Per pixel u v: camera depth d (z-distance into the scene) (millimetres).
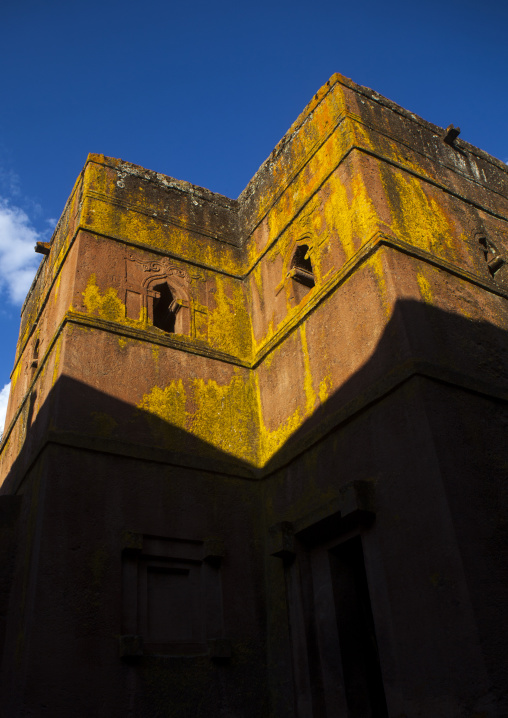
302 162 9570
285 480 7922
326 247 8492
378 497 6457
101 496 7164
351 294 7719
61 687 5992
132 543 6984
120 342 8391
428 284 7434
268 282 9672
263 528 8031
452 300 7516
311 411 7895
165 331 9617
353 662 6598
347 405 7188
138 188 10117
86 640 6320
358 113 9008
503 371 7266
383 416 6684
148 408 8109
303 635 6918
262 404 8969
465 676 5164
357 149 8469
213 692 6758
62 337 8086
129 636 6477
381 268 7336
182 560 7375
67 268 9094
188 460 7980
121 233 9469
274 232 9836
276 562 7613
